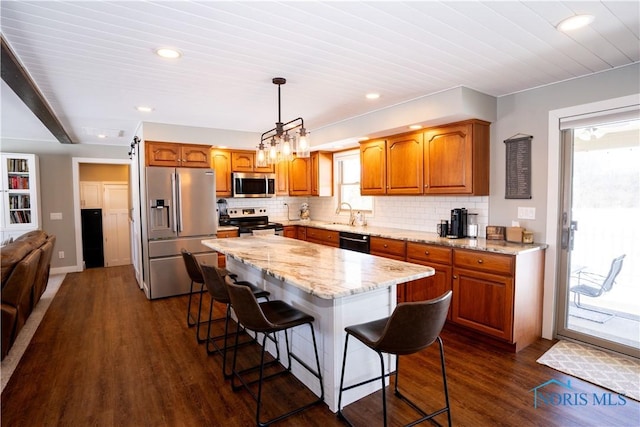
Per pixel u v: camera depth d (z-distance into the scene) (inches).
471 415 82.5
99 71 104.5
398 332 65.7
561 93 119.6
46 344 122.9
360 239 171.3
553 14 75.0
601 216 117.1
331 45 89.7
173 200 178.1
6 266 113.4
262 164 125.4
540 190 126.1
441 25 79.7
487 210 142.3
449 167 141.2
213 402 88.9
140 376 101.5
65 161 232.2
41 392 93.1
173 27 78.7
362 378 90.2
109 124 179.2
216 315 153.7
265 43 88.0
